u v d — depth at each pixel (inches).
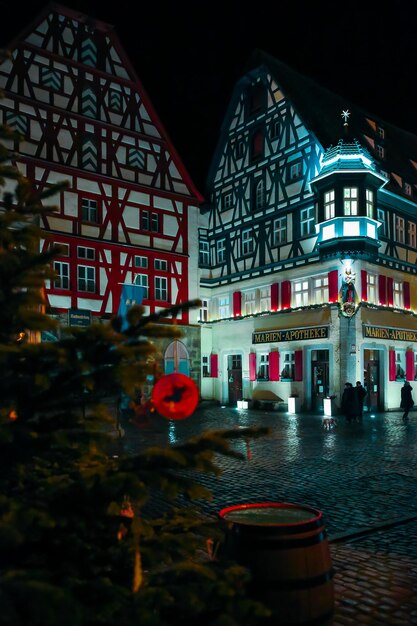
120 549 111.7
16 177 123.0
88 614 81.6
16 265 100.8
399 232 1042.1
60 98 953.5
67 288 933.8
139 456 104.7
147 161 1070.4
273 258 1064.2
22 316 96.8
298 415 893.8
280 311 1025.5
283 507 147.2
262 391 1056.2
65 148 954.1
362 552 232.8
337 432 666.8
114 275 995.3
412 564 217.8
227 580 101.4
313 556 125.3
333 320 915.4
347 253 900.6
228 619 90.3
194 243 1123.9
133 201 1039.0
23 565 100.1
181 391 114.6
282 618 120.3
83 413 112.2
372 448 536.1
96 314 964.6
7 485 113.5
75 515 97.5
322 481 382.3
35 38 928.3
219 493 344.8
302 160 1008.2
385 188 997.8
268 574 121.7
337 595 187.3
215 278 1218.6
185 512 140.6
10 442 101.1
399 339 1002.7
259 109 1114.1
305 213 999.0
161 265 1068.5
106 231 995.3
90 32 994.7
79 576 101.8
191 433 637.3
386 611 174.9
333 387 909.2
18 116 903.1
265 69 1084.5
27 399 106.2
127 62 1041.5
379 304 969.5
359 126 1131.3
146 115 1071.0
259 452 511.5
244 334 1117.7
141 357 101.0
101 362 101.3
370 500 326.0
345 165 911.0
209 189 1240.2
